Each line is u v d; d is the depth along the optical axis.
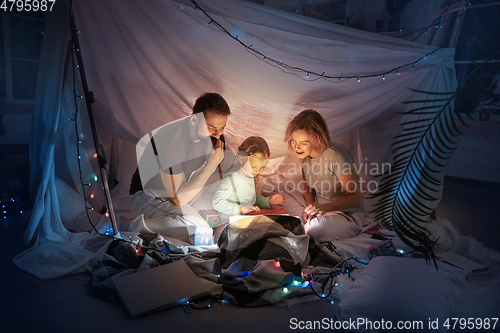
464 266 2.22
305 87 2.90
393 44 2.84
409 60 2.95
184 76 2.66
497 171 5.03
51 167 2.53
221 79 2.72
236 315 1.80
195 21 2.45
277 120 2.99
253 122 2.98
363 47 2.81
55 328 1.67
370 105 3.07
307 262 2.25
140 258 2.22
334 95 2.98
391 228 1.47
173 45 2.53
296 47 2.70
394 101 3.11
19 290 2.00
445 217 3.58
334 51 2.78
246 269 2.15
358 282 1.89
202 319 1.76
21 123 6.43
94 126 2.31
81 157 2.65
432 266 1.98
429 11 5.21
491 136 5.00
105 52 2.47
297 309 1.87
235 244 2.27
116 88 2.59
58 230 2.59
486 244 2.87
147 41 2.49
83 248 2.44
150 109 2.70
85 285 2.08
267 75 2.76
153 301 1.82
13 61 6.29
